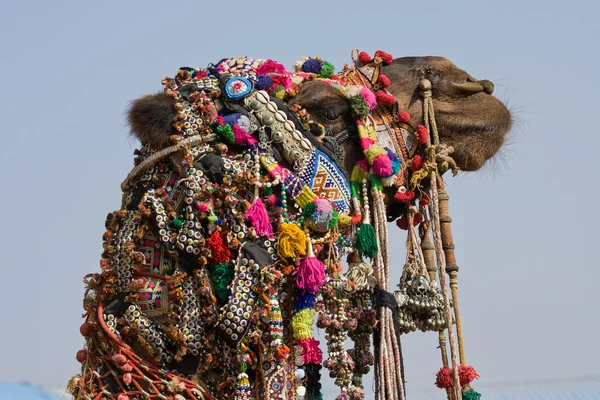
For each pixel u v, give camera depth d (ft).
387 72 15.87
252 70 14.69
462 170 16.06
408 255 15.62
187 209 13.62
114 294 13.85
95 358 13.97
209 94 14.28
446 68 16.03
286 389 13.71
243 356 13.41
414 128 15.42
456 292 15.30
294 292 13.93
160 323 13.64
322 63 15.33
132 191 14.25
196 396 13.60
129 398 13.55
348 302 14.51
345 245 14.51
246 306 13.43
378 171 14.60
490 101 15.99
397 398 14.74
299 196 14.06
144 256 13.83
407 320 15.47
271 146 14.14
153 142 14.10
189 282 13.65
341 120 14.75
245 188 13.89
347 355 14.35
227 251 13.57
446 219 15.34
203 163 13.84
